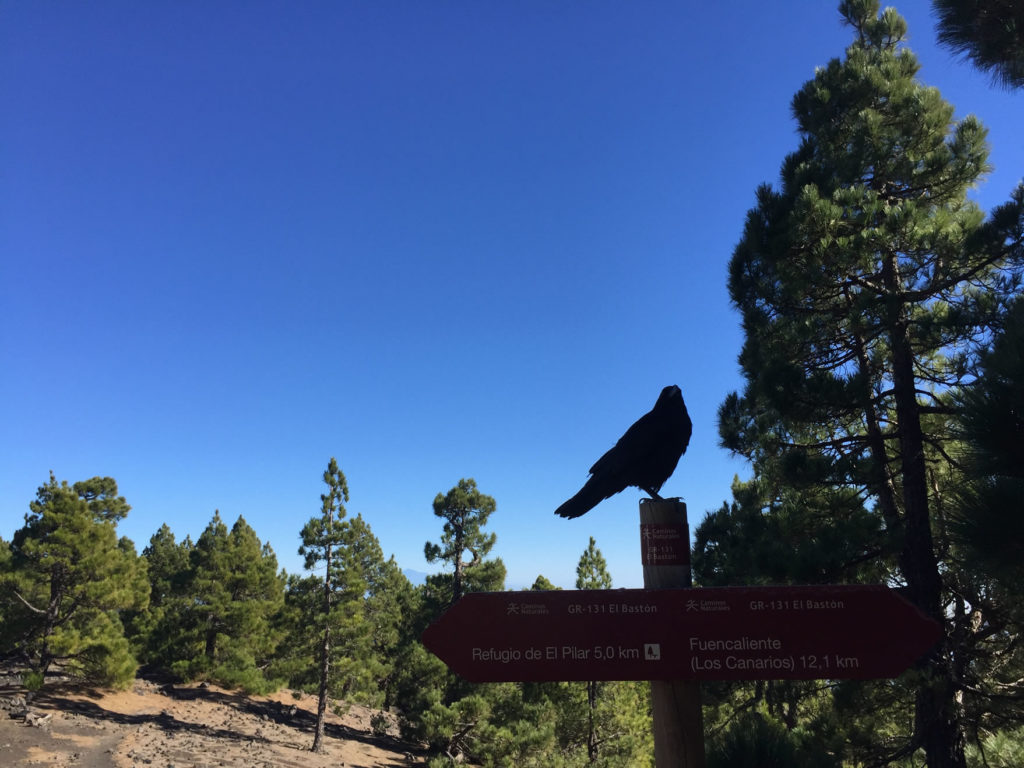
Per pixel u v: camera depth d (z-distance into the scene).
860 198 7.73
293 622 37.50
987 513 2.91
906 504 7.46
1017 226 6.59
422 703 23.16
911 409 7.72
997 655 6.31
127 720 25.11
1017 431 2.79
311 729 31.25
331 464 31.31
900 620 2.31
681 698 2.40
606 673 2.34
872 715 7.18
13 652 25.47
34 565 23.88
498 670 2.35
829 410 7.72
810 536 8.18
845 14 10.30
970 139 8.34
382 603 41.94
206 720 28.41
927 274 7.63
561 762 20.00
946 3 5.00
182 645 35.59
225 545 39.06
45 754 18.81
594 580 25.11
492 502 28.31
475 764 22.28
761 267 8.48
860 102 9.11
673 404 3.96
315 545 30.50
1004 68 5.07
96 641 23.88
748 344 8.74
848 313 7.68
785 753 4.08
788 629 2.33
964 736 6.39
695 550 9.95
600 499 3.95
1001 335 3.07
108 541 25.31
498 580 27.61
